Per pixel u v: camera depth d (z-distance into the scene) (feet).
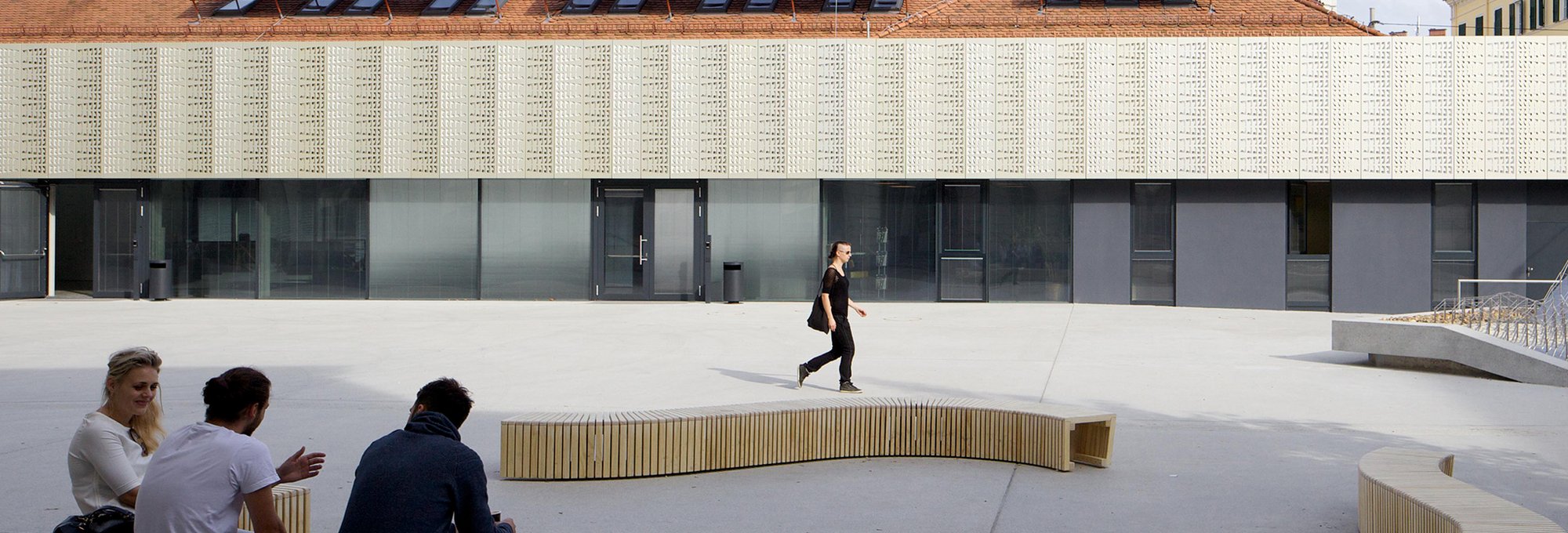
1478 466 24.63
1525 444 27.20
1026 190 74.84
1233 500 21.85
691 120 74.08
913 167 73.41
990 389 36.42
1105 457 24.85
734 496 22.35
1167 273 74.13
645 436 23.98
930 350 47.85
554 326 57.82
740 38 73.87
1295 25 74.38
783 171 73.77
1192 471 24.40
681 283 76.13
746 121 73.77
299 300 76.64
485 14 80.53
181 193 77.46
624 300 76.33
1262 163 71.82
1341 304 72.90
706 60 73.82
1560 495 21.94
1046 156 72.79
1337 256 72.84
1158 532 19.66
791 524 20.26
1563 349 39.93
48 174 76.48
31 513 20.24
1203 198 73.46
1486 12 173.68
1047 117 72.74
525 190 76.38
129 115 76.13
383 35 77.77
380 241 76.84
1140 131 72.38
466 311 67.46
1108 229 74.28
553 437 23.56
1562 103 70.54
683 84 73.97
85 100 76.23
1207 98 71.97
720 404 33.06
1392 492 17.88
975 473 24.52
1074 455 25.66
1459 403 33.60
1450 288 72.79
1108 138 72.54
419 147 75.05
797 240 75.41
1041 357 45.16
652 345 49.26
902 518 20.65
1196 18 75.20
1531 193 72.28
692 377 38.96
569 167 74.64
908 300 75.31
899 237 75.20
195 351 46.06
